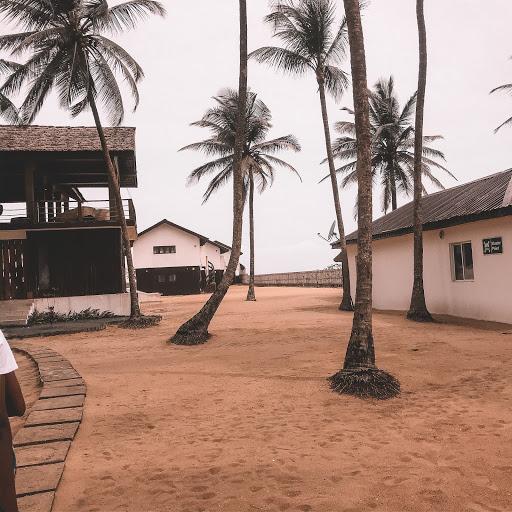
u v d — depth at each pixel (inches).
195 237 1806.1
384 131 1172.5
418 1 548.1
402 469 157.6
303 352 370.9
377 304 737.0
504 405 225.5
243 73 487.8
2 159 756.0
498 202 490.9
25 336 544.1
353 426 205.5
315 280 1870.1
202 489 148.0
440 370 299.9
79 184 983.6
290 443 186.7
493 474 150.9
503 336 414.0
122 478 157.9
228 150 1063.6
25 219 780.6
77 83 654.5
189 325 455.8
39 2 592.7
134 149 781.3
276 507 134.6
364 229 279.1
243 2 486.3
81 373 328.5
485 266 521.0
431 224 562.3
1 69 709.9
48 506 135.5
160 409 239.5
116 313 762.8
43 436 194.2
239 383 285.6
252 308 848.3
